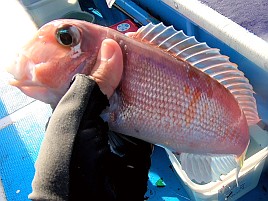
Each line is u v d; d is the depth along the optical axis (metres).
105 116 0.31
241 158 0.41
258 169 0.48
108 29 0.31
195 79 0.33
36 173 0.25
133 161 0.36
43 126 0.65
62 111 0.27
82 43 0.29
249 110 0.40
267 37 0.39
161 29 0.33
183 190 0.53
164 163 0.56
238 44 0.39
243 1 0.45
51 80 0.29
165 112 0.32
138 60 0.30
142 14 0.66
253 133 0.50
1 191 0.56
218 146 0.37
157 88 0.31
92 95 0.27
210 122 0.34
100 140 0.28
